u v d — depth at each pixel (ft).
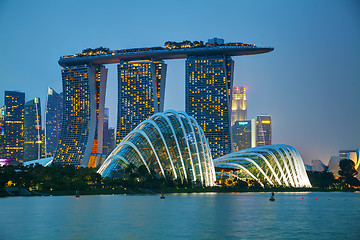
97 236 287.69
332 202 630.74
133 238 280.92
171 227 327.06
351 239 279.28
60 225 336.70
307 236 289.33
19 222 353.92
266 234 296.30
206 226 333.21
